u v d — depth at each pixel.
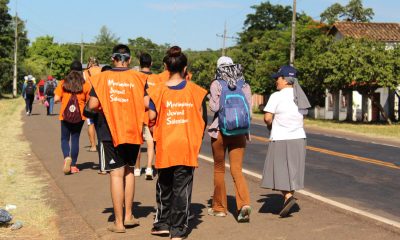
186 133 5.96
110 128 6.12
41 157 12.05
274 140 6.93
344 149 17.12
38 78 80.06
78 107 9.90
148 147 9.41
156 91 5.99
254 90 48.00
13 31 70.00
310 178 10.97
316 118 43.62
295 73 7.04
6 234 6.10
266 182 6.99
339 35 45.62
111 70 6.38
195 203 7.79
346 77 33.09
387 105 39.56
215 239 6.02
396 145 19.88
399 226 6.56
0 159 11.62
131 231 6.30
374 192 9.51
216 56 81.62
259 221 6.79
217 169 6.95
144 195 8.26
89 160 11.68
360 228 6.48
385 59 32.16
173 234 5.91
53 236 6.06
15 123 21.48
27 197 7.99
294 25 36.22
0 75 59.97
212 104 6.61
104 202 7.73
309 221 6.80
